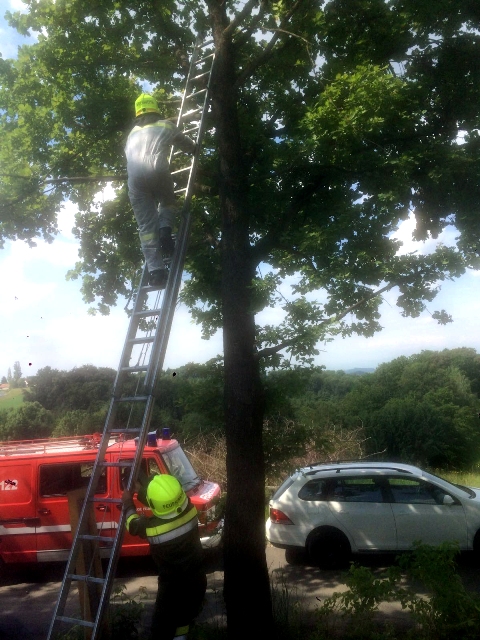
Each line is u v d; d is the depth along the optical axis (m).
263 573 5.24
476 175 6.83
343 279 5.73
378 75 6.37
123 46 8.09
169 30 7.81
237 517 5.26
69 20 7.84
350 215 5.85
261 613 5.16
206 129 7.33
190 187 5.64
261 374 5.96
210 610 6.97
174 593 4.64
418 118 7.21
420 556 5.18
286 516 9.02
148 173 5.29
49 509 8.83
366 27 7.52
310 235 5.77
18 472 8.90
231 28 6.24
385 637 5.34
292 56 7.45
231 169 6.02
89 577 4.48
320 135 6.26
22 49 8.07
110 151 8.29
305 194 6.88
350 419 23.47
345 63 7.30
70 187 8.45
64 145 8.25
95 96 7.70
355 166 6.74
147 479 4.95
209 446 13.80
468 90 7.53
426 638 5.03
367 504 8.90
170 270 5.26
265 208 6.91
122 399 4.82
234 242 5.85
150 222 5.37
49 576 9.10
